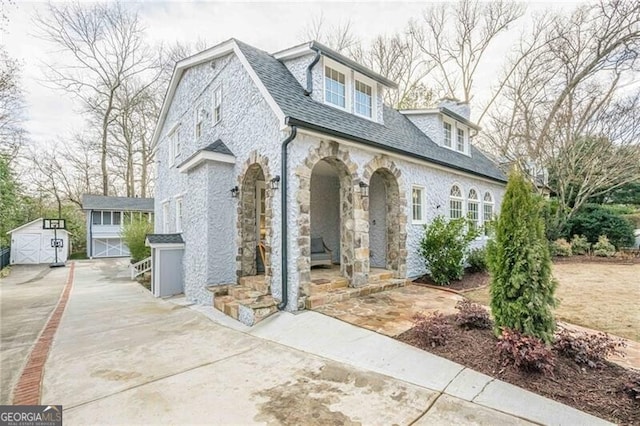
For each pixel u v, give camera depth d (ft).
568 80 46.39
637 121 42.98
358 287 24.98
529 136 47.98
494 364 12.73
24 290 38.75
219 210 27.04
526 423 9.70
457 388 11.66
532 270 13.57
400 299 23.56
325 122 23.11
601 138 45.39
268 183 22.68
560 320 18.35
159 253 31.91
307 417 10.21
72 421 10.21
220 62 30.73
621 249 47.60
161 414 10.52
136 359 15.26
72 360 15.34
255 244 28.27
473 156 48.96
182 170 30.78
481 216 42.73
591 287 26.68
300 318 19.62
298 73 27.45
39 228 71.51
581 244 47.11
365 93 31.48
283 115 20.31
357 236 25.14
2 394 12.09
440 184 35.32
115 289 38.11
